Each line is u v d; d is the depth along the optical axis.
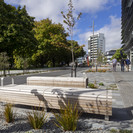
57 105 3.72
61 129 2.90
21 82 10.77
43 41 32.81
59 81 6.29
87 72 19.36
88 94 3.47
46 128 2.95
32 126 2.99
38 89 4.21
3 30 19.73
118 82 9.42
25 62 21.27
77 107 3.51
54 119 3.40
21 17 23.72
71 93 3.61
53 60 47.91
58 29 33.94
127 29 38.28
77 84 6.05
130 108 4.29
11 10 23.72
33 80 6.71
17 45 21.81
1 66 16.55
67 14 7.54
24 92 4.09
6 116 3.25
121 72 17.95
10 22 20.72
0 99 4.45
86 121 3.34
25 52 28.12
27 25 24.25
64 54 45.34
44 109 3.97
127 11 37.25
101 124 3.11
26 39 21.05
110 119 3.48
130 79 10.96
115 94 6.07
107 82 9.44
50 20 35.72
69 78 6.19
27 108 4.39
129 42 31.88
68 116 2.86
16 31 19.66
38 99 3.92
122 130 2.82
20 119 3.43
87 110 3.42
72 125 2.84
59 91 3.87
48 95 3.79
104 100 3.26
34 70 26.92
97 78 11.83
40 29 33.75
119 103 4.80
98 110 3.33
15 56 30.50
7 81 11.64
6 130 2.86
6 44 20.45
